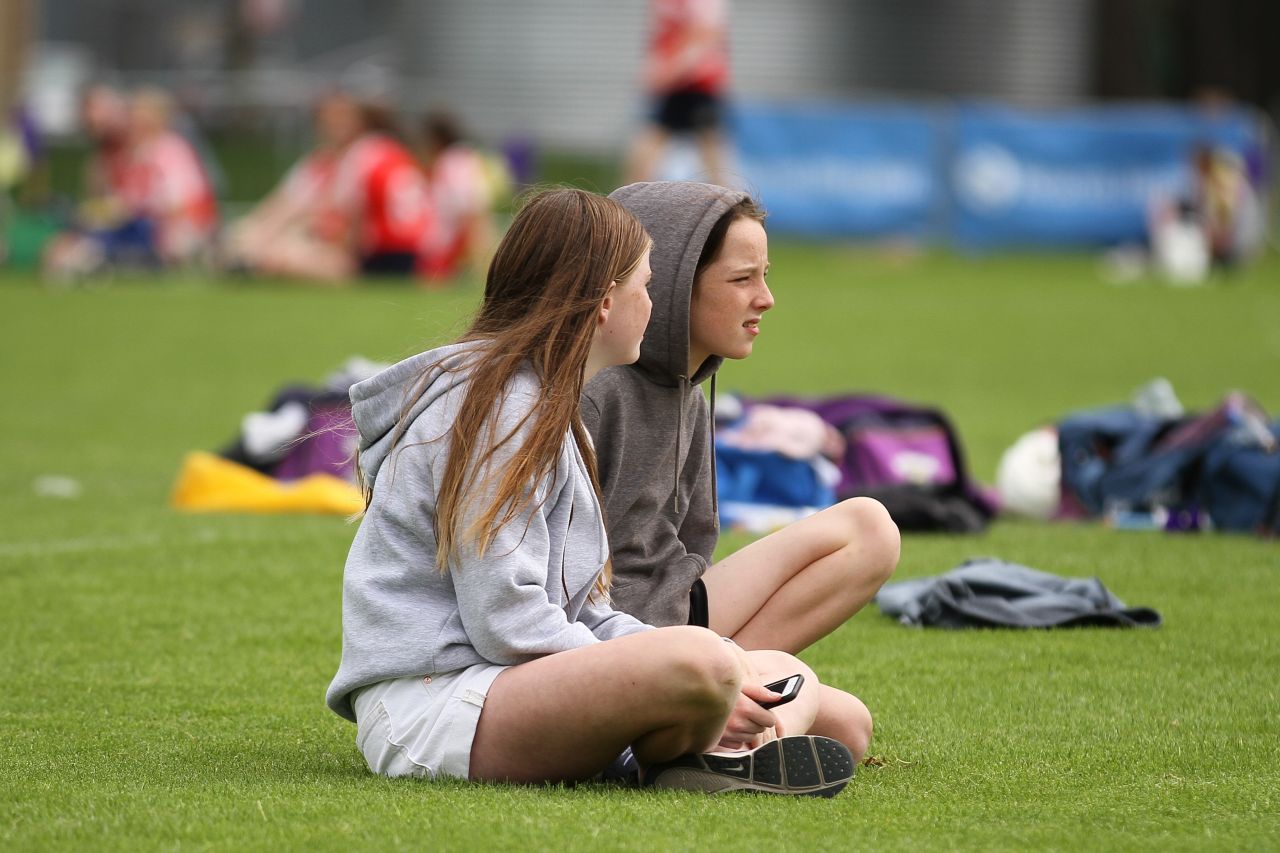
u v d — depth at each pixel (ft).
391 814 40.93
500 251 44.11
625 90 395.75
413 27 401.08
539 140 395.55
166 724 54.13
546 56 397.19
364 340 181.16
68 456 116.26
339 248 237.04
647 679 41.32
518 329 43.06
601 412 48.37
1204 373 164.86
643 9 394.11
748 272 49.19
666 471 49.47
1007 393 150.71
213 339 181.16
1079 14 403.13
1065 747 51.08
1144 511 94.17
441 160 237.25
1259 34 444.55
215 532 89.97
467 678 43.21
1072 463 97.55
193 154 249.75
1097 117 287.28
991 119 287.69
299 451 100.83
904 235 289.74
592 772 44.04
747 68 396.16
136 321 195.31
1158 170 287.07
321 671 61.93
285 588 76.54
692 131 254.47
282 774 47.03
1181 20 447.01
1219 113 293.23
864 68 398.01
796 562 49.24
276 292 226.99
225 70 450.30
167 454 118.21
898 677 60.85
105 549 84.53
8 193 273.95
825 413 98.89
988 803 44.32
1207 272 272.92
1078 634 67.87
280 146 315.58
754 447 94.48
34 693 58.18
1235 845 40.40
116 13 454.40
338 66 436.76
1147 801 44.75
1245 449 91.40
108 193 247.91
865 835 40.55
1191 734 52.75
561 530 43.60
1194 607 72.95
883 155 287.48
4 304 209.97
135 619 70.03
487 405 42.27
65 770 47.62
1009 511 99.14
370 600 43.62
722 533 91.25
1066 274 266.77
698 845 39.09
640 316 44.50
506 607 42.27
